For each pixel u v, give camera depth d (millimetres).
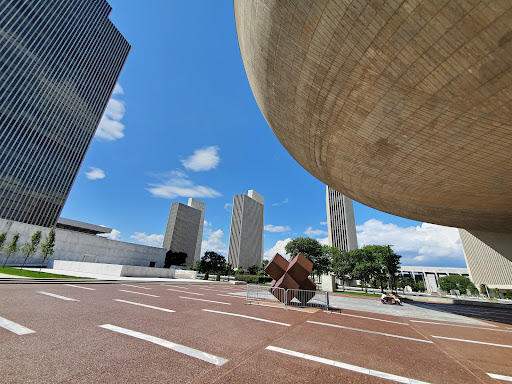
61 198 57781
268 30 7535
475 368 4621
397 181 11758
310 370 3977
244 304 11461
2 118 48750
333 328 7406
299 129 11219
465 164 8781
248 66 11078
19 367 3324
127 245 40500
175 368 3701
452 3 4660
